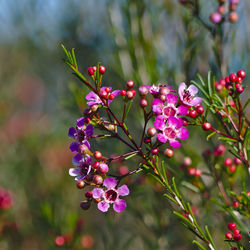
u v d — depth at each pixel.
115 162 0.62
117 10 0.60
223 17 0.56
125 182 0.61
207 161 0.56
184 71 0.59
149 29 0.60
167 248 0.63
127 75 0.60
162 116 0.50
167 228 0.63
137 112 0.59
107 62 0.68
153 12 0.61
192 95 0.51
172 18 0.61
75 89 0.58
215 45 0.56
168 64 0.59
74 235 0.64
